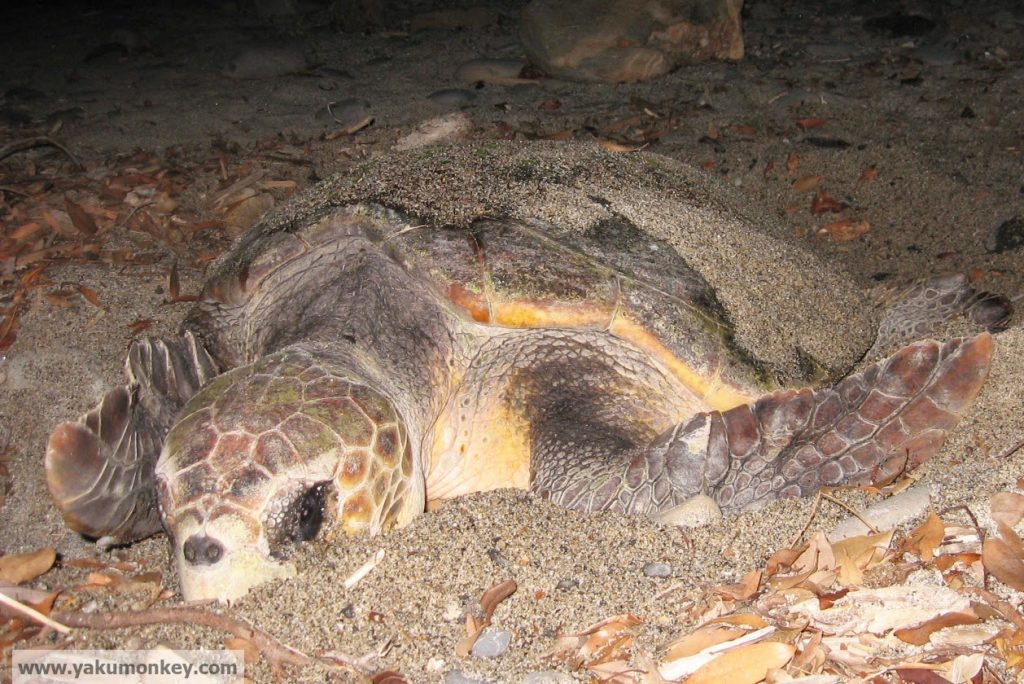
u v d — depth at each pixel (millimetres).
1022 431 1057
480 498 1058
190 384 1095
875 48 2641
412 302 1136
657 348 1104
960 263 1572
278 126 2244
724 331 1120
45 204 1767
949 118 2109
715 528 1007
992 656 855
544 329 1126
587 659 885
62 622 934
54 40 3072
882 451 1031
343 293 1151
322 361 1029
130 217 1714
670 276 1139
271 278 1215
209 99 2447
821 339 1177
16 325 1422
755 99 2289
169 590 983
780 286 1208
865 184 1830
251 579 926
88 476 963
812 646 871
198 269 1562
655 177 1322
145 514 1035
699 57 2557
